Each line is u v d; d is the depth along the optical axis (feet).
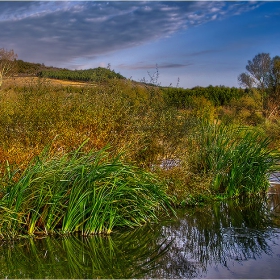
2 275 16.76
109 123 28.58
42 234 21.93
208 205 29.71
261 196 33.40
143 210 24.89
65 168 23.20
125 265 17.97
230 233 22.71
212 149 32.83
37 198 22.15
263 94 101.86
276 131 53.01
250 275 16.65
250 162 34.27
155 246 20.54
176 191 28.86
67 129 27.48
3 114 27.04
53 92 31.60
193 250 19.88
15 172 23.07
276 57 109.09
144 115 32.09
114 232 22.90
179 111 34.27
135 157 29.43
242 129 36.60
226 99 94.38
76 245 20.61
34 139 26.78
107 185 23.57
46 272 17.22
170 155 31.17
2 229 21.43
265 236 22.15
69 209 22.17
